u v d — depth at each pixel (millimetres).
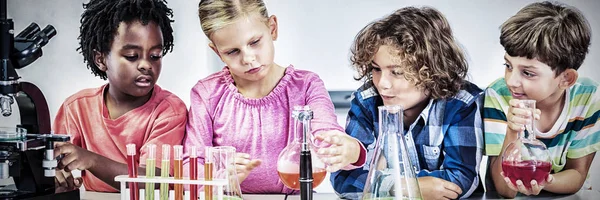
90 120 2578
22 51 1997
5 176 1983
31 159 2029
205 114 2514
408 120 2451
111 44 2531
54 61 2586
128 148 1996
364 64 2451
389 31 2426
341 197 2457
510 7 2391
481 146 2424
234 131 2502
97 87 2570
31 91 2115
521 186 2213
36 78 2600
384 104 2441
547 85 2383
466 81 2424
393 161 1749
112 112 2568
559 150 2414
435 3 2414
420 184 2449
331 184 2488
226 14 2451
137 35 2514
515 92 2398
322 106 2453
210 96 2512
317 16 2467
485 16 2402
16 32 2604
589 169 2408
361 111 2457
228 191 1969
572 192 2412
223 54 2490
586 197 2363
